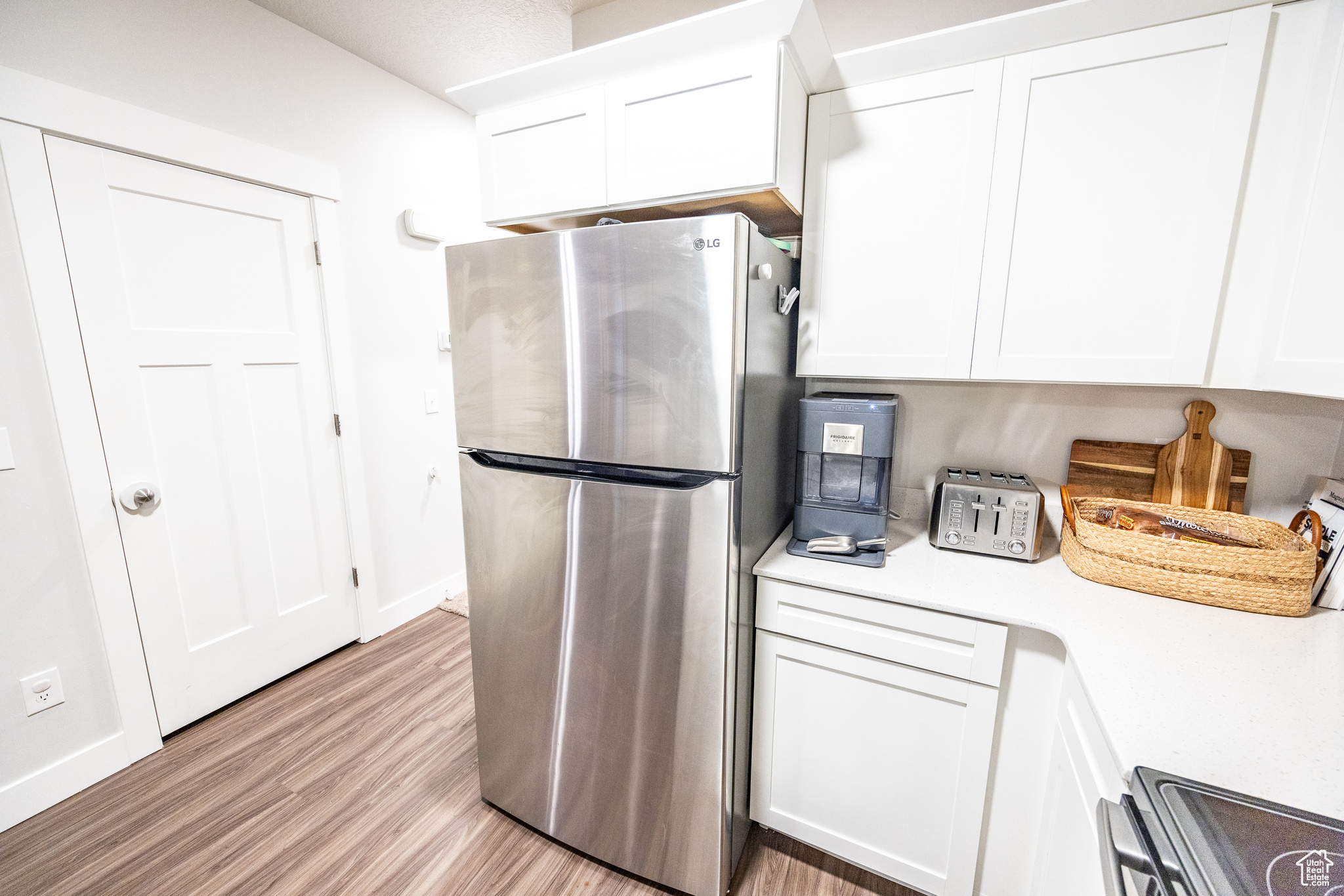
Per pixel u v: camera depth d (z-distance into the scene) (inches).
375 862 54.7
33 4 54.3
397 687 82.2
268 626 80.8
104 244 60.9
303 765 66.9
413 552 103.2
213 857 54.8
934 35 43.4
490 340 48.6
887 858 49.4
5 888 51.3
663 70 46.1
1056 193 43.4
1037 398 57.7
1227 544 46.8
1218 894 18.9
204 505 72.1
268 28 73.4
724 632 44.0
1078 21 40.2
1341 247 34.7
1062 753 38.4
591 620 48.8
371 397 92.4
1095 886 30.5
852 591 45.9
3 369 54.8
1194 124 39.1
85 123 57.8
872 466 51.5
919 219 47.9
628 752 49.9
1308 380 36.3
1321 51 35.2
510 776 57.7
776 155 43.2
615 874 53.9
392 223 93.4
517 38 79.7
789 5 39.3
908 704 46.2
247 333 74.9
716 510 42.2
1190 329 41.2
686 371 41.2
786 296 50.7
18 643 57.3
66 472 59.6
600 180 50.6
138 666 66.6
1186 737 28.6
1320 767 26.7
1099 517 51.9
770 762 52.9
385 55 85.4
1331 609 42.2
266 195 75.4
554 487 47.7
